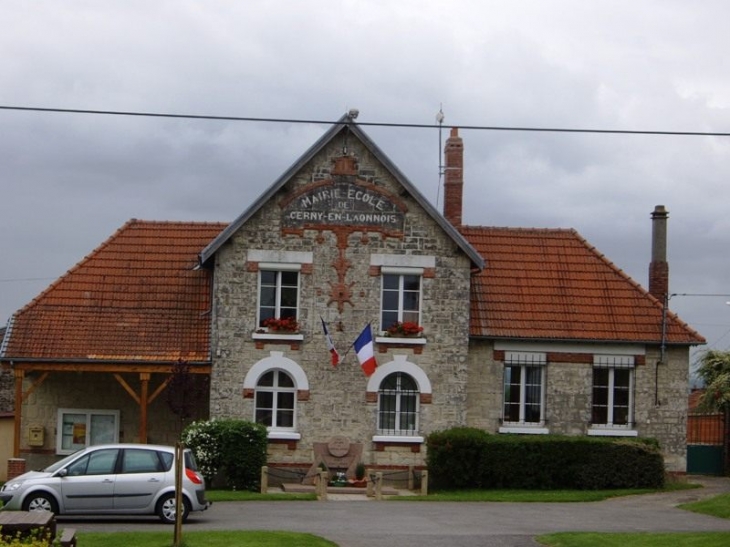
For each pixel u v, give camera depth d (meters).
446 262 36.72
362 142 36.47
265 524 25.64
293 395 36.16
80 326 36.47
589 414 37.59
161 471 26.03
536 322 37.78
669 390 38.00
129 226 39.97
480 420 37.25
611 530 25.94
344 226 36.44
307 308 36.22
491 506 30.89
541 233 40.88
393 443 36.09
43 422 37.16
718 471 42.72
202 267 37.31
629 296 38.94
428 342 36.50
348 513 28.23
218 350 35.78
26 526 17.67
